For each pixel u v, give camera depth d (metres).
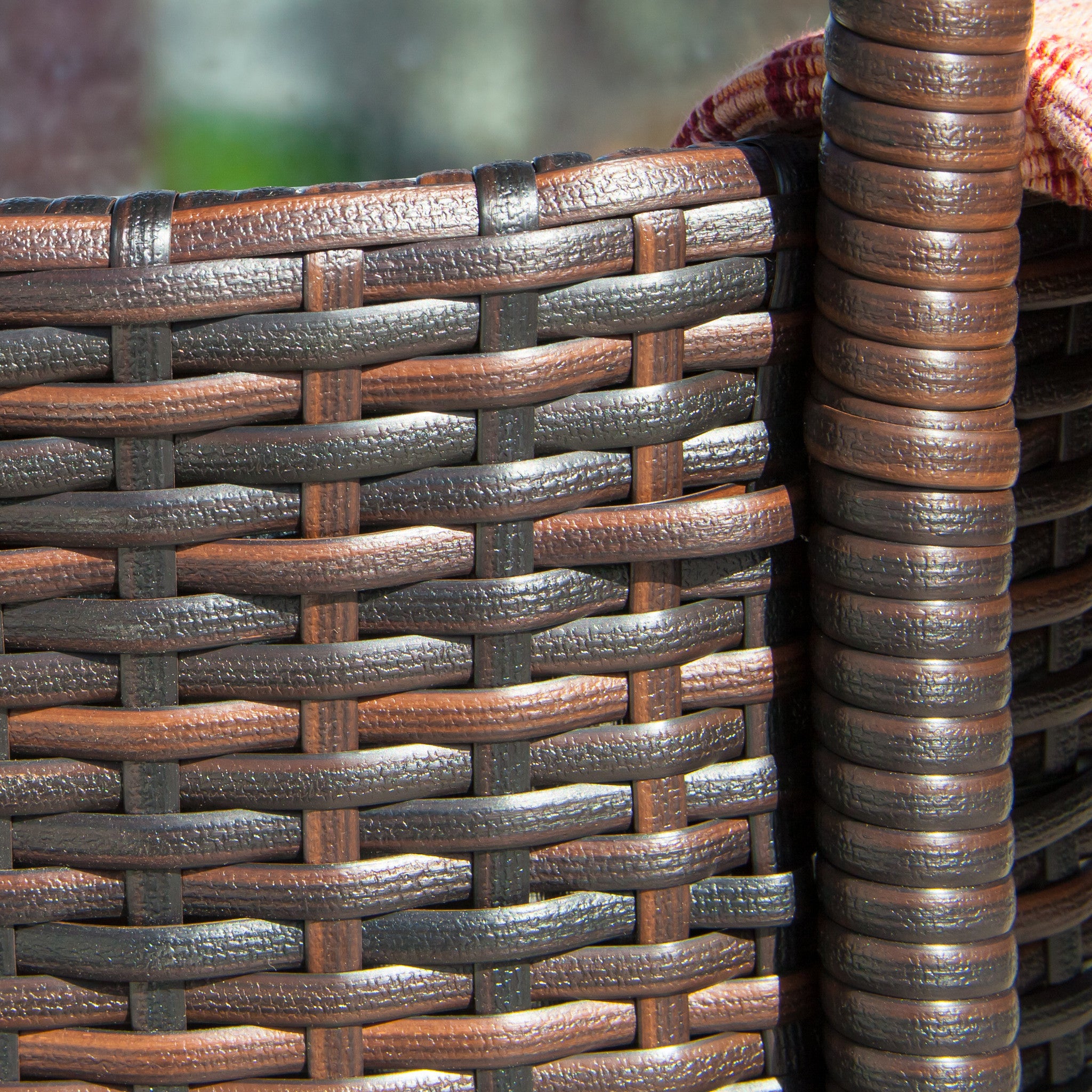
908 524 0.70
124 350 0.69
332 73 3.45
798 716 0.72
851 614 0.70
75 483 0.70
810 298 0.71
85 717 0.70
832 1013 0.71
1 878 0.70
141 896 0.70
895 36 0.68
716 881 0.72
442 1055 0.71
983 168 0.69
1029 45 0.69
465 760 0.71
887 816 0.70
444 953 0.71
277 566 0.70
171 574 0.70
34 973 0.71
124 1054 0.71
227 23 3.28
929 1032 0.70
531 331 0.70
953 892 0.70
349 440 0.69
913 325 0.69
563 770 0.71
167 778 0.70
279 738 0.70
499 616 0.70
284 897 0.70
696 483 0.71
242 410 0.69
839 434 0.70
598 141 3.65
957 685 0.70
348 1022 0.71
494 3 3.59
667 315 0.70
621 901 0.71
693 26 3.56
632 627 0.71
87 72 3.07
